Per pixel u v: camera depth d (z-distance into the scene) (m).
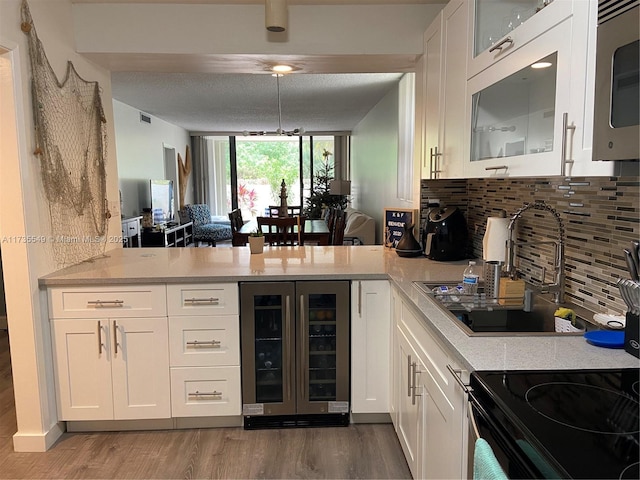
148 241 6.52
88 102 2.82
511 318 1.90
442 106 2.44
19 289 2.24
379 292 2.46
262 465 2.23
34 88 2.23
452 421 1.43
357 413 2.58
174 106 6.95
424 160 2.83
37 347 2.29
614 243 1.58
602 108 1.08
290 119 8.40
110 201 3.15
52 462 2.25
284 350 2.48
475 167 1.98
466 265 2.66
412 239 2.94
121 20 2.69
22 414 2.32
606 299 1.63
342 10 2.75
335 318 2.50
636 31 0.96
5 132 2.14
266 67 3.06
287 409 2.52
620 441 0.89
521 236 2.30
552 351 1.36
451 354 1.44
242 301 2.42
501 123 1.78
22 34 2.16
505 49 1.68
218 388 2.49
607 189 1.61
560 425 0.95
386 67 3.10
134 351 2.43
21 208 2.19
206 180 10.84
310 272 2.47
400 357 2.21
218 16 2.71
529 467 0.89
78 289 2.36
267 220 4.53
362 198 8.42
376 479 2.11
